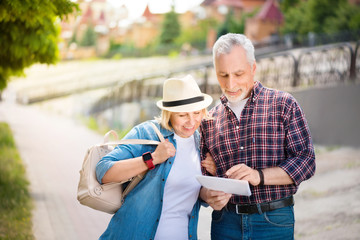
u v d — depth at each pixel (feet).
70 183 25.99
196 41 172.35
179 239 7.59
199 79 47.93
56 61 20.02
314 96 36.73
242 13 168.04
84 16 181.98
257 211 7.58
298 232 14.98
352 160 25.90
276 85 41.50
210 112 8.38
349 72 37.45
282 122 7.50
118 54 163.02
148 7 188.85
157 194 7.44
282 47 105.60
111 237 7.61
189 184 7.70
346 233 14.26
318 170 24.07
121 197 7.68
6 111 92.17
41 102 110.73
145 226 7.41
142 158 7.20
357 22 110.32
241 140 7.76
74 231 16.65
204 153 8.34
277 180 7.17
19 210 18.54
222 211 8.07
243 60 7.38
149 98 60.49
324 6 118.01
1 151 36.22
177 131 7.72
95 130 62.39
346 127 33.40
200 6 175.83
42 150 40.52
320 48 41.24
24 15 14.23
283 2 149.18
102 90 105.81
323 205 17.66
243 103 7.88
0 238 14.78
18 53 17.62
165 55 153.89
